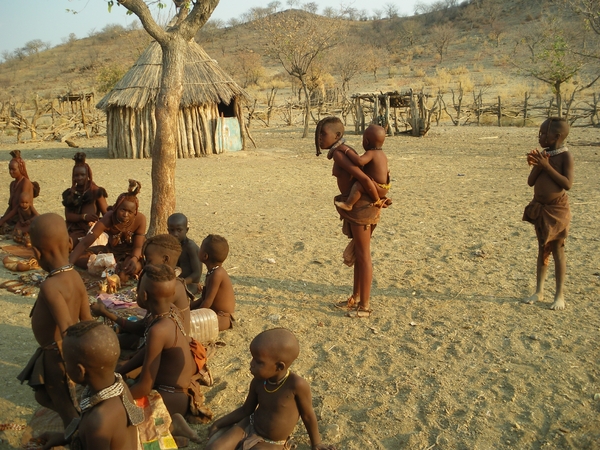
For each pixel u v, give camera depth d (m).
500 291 6.09
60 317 3.31
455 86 39.81
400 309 5.75
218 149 19.09
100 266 6.46
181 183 13.67
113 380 2.79
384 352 4.84
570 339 4.92
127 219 6.33
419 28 73.62
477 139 21.22
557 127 5.24
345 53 43.84
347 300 5.96
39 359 3.45
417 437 3.68
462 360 4.66
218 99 18.30
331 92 38.75
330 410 4.03
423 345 4.95
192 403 3.90
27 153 19.97
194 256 5.93
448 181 13.13
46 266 3.47
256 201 11.48
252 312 5.72
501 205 10.27
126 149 18.53
